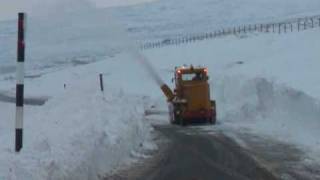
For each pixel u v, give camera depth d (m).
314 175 15.28
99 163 15.07
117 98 30.31
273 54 65.00
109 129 18.34
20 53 12.95
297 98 29.06
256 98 33.12
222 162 17.52
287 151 19.61
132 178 14.88
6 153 12.38
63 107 24.31
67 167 12.34
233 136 24.38
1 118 30.80
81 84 40.34
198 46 99.56
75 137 14.95
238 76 39.44
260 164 17.03
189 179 14.80
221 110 34.44
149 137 23.67
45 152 12.80
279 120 28.70
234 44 88.56
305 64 46.81
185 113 30.98
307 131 24.42
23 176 10.62
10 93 78.81
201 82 31.72
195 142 22.52
